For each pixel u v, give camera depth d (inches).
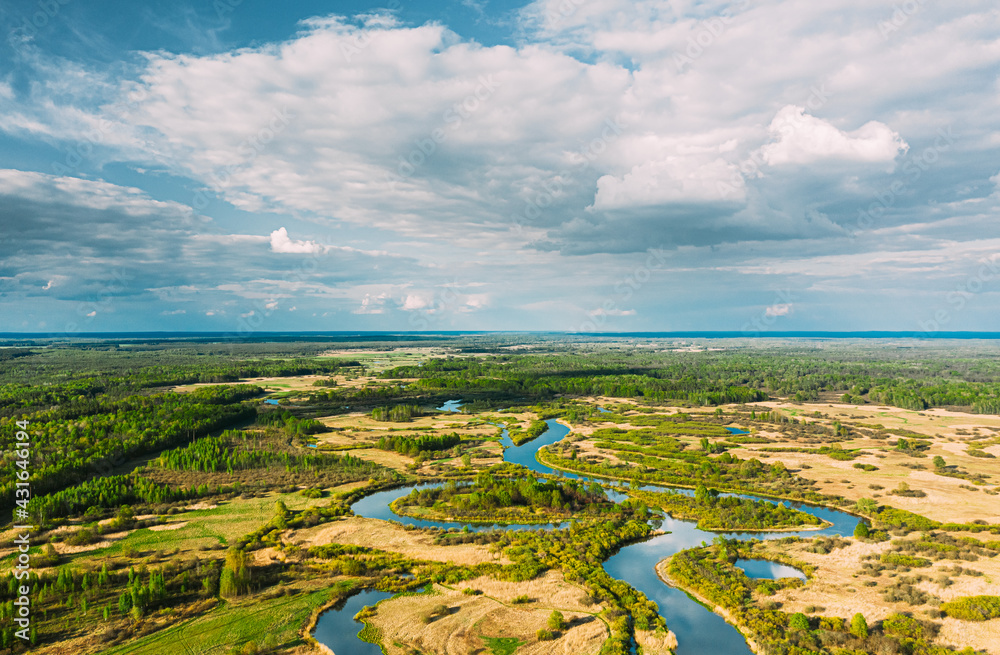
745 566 3885.3
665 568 3858.3
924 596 3250.5
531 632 2989.7
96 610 3078.2
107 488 4933.6
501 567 3705.7
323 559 3878.0
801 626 2957.7
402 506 5108.3
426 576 3607.3
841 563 3838.6
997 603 3088.1
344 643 2874.0
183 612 3093.0
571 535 4360.2
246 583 3356.3
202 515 4709.6
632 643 2918.3
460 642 2891.2
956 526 4436.5
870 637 2859.3
